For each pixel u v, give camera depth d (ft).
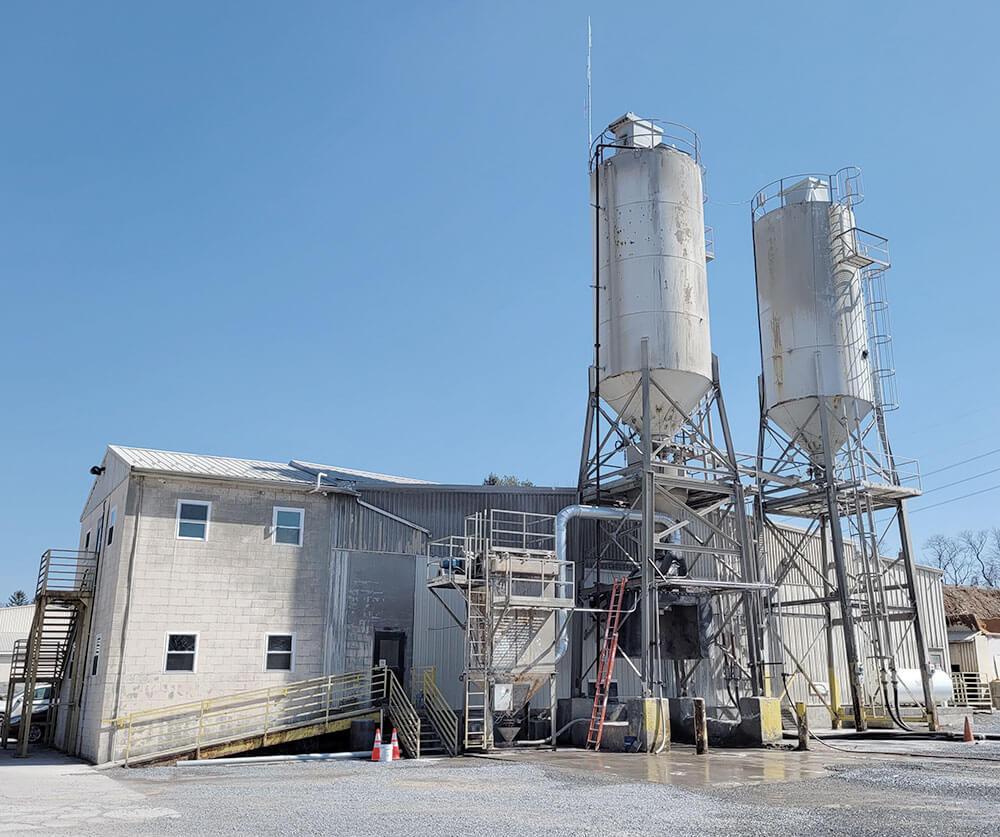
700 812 42.50
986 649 155.02
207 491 89.35
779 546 117.80
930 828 37.60
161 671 83.35
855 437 105.40
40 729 108.06
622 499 99.91
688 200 98.48
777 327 108.68
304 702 88.53
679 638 95.30
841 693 116.47
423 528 98.78
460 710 89.86
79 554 99.71
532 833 36.78
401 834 36.60
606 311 97.40
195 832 37.32
